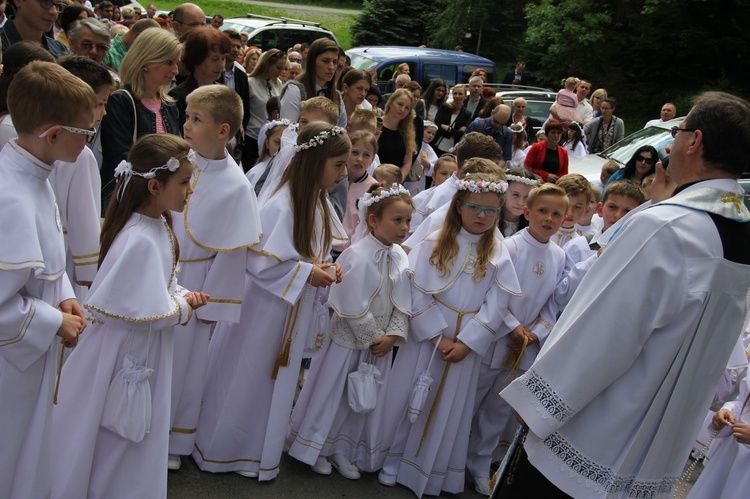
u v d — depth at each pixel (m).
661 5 24.06
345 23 34.53
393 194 3.87
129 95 4.38
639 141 10.80
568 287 4.21
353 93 6.57
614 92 25.83
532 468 2.80
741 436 3.20
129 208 3.02
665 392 2.53
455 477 4.13
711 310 2.49
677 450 2.63
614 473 2.56
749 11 23.69
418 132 7.49
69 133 2.70
